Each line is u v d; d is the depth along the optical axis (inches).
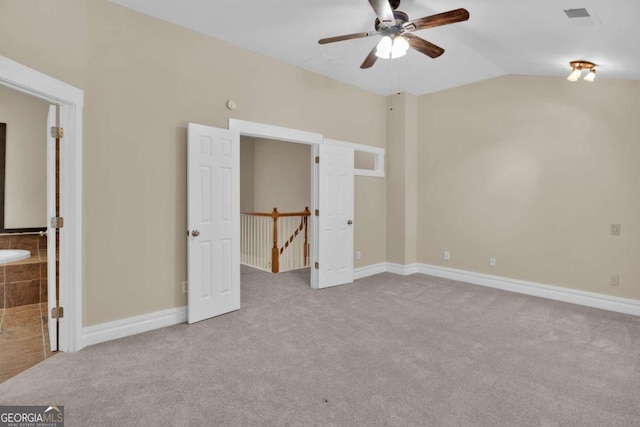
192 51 133.9
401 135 211.9
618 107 148.1
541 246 170.2
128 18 117.8
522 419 75.8
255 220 256.4
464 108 196.1
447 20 96.1
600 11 87.8
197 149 131.0
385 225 221.0
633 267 146.3
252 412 77.7
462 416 76.7
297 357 104.6
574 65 133.5
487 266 189.2
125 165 118.4
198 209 131.8
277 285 189.0
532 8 94.9
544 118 167.8
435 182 209.8
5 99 176.4
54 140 104.0
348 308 150.9
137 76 120.4
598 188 153.9
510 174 179.3
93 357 103.7
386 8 93.5
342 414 77.2
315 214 182.4
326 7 116.1
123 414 76.7
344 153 190.2
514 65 158.2
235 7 116.6
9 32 86.5
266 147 307.9
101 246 113.9
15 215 178.2
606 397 84.4
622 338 120.2
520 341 117.2
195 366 98.7
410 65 167.0
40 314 140.6
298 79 170.4
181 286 133.8
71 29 103.5
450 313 144.9
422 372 96.0
